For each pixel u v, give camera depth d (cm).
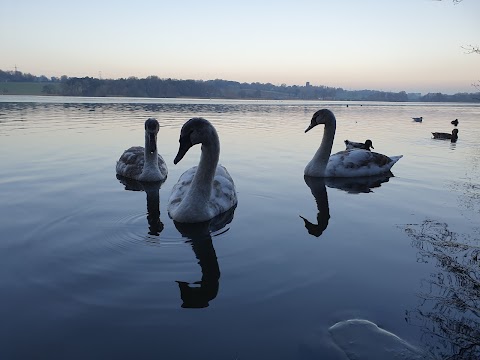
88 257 166
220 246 181
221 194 235
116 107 1411
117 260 164
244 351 110
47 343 112
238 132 656
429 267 164
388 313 130
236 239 190
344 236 198
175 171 354
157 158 335
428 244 189
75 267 158
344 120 1065
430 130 788
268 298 137
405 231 206
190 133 204
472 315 130
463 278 154
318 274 156
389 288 146
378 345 113
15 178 302
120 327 120
